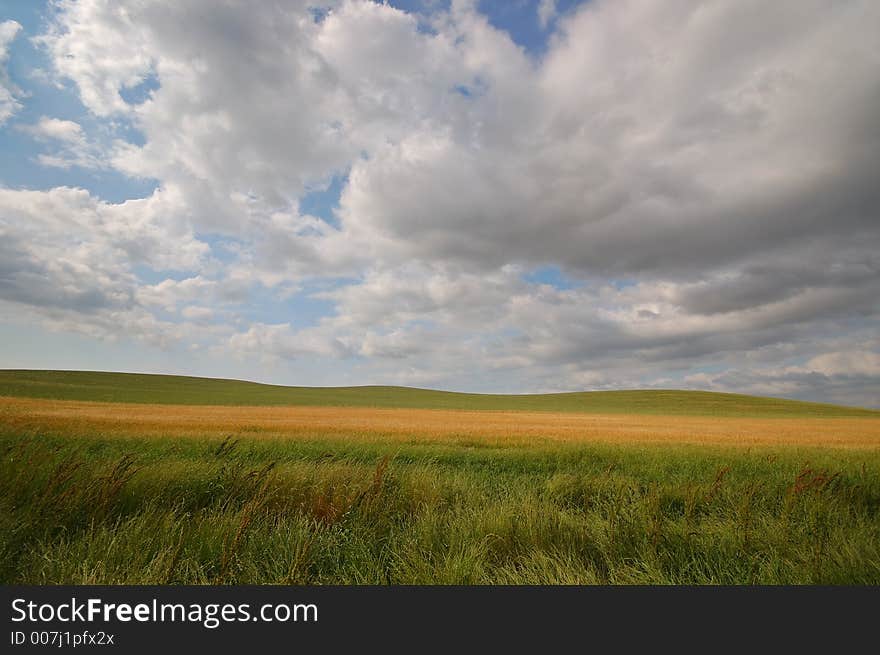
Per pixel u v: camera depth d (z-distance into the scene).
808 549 4.79
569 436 24.73
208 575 4.52
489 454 15.11
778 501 7.35
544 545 5.18
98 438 15.23
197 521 5.45
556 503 7.32
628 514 6.04
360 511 6.21
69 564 4.27
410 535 5.39
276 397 95.56
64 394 71.50
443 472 10.44
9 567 4.30
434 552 4.98
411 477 8.17
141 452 12.53
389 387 149.00
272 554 4.83
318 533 5.32
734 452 16.58
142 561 4.35
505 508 6.08
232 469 7.52
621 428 37.97
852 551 4.59
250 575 4.36
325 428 27.17
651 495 6.57
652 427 41.97
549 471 12.68
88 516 5.52
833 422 65.38
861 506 7.36
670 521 5.86
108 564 4.29
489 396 130.62
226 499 6.69
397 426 31.59
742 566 4.77
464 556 4.54
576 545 5.36
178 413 45.53
